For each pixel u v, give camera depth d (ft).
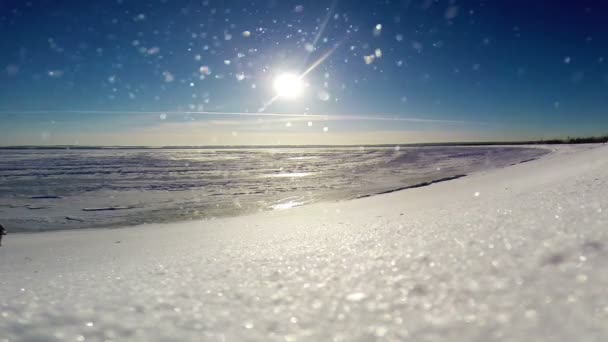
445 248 13.38
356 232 22.26
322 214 45.01
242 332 8.27
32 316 9.60
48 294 11.86
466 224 18.03
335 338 7.63
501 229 15.08
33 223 57.77
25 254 32.96
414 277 10.72
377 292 9.95
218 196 80.38
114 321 9.19
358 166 146.41
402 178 102.17
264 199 75.56
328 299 9.86
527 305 7.77
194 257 19.27
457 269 10.76
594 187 24.07
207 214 62.54
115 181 105.60
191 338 8.12
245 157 228.22
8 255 33.22
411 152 247.09
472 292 8.98
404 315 8.34
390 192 70.08
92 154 275.59
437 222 20.77
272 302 10.00
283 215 50.93
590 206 16.55
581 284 8.16
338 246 17.38
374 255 14.12
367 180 100.99
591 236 11.22
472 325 7.37
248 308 9.70
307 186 92.48
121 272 16.05
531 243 11.94
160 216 61.67
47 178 112.68
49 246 38.17
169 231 43.98
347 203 57.26
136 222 57.57
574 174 39.19
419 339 7.15
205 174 124.16
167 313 9.62
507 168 94.27
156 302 10.53
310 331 8.07
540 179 43.68
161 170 138.72
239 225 43.01
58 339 8.25
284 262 14.87
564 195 22.79
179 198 78.33
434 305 8.61
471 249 12.61
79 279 14.80
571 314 7.02
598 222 12.96
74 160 196.95
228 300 10.42
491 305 8.10
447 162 151.12
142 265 17.95
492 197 31.24
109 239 40.55
